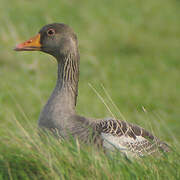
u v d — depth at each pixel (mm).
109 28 27578
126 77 19766
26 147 7699
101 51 23906
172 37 29125
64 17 26062
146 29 30109
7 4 23953
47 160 7305
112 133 8203
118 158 7418
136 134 8516
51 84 16250
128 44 25469
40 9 24750
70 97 8719
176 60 23844
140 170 7227
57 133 8094
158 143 8609
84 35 24516
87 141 8000
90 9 29922
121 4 33344
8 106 13531
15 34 18672
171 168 7402
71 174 7191
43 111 8367
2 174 7430
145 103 15961
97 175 7055
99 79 18562
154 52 25094
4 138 8297
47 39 9023
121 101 16172
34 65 17500
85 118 8445
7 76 16250
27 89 15102
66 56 8938
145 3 35344
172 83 19797
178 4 37562
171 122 14344
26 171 7473
